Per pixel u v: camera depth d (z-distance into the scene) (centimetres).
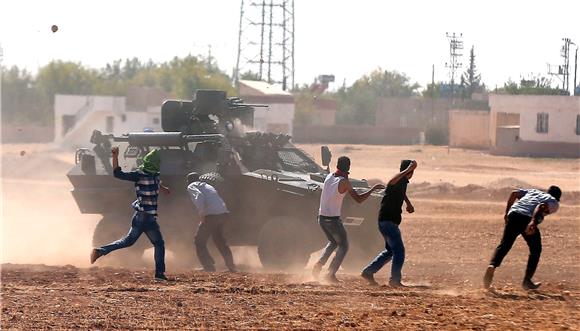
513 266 4244
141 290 3150
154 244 3512
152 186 3534
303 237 4069
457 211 7000
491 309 2836
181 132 4456
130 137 4459
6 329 2459
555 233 5581
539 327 2531
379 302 2956
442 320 2625
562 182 9994
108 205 4447
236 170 4216
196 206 3916
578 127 15975
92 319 2609
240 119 4656
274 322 2583
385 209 3406
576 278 3828
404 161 3438
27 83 17400
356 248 4209
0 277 3422
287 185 4138
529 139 16175
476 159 14525
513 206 3328
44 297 2970
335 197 3491
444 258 4594
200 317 2653
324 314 2706
